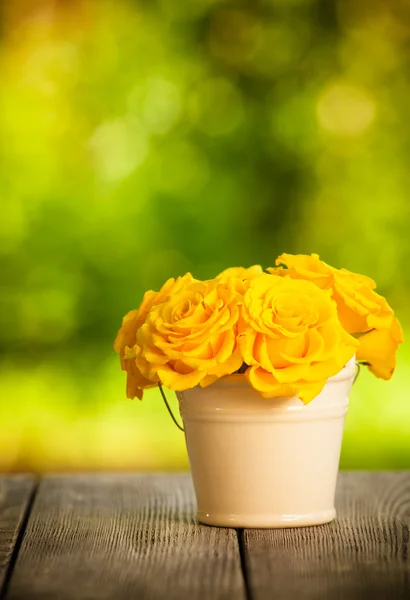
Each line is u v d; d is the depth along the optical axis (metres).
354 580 0.96
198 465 1.25
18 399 5.57
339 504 1.40
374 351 1.28
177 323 1.17
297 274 1.27
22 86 6.19
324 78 6.36
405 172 6.32
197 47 6.31
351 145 6.36
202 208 6.29
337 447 1.27
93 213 6.21
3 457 4.88
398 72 6.36
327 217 6.36
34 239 6.19
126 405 5.22
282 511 1.23
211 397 1.21
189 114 6.29
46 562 1.05
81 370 5.96
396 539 1.16
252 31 6.32
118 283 6.23
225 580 0.96
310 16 6.35
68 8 6.18
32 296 6.18
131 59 6.25
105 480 1.65
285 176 6.36
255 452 1.21
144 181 6.25
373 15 6.34
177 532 1.21
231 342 1.15
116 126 6.24
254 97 6.36
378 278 6.32
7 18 6.16
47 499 1.48
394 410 4.90
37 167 6.20
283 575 0.98
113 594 0.92
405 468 4.61
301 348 1.16
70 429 5.17
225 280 1.23
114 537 1.18
